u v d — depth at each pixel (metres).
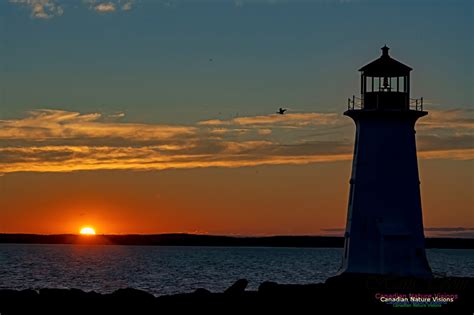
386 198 134.62
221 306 132.75
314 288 133.25
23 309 137.38
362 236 134.50
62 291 142.00
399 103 135.62
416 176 135.50
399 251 133.38
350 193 138.62
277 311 129.50
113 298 138.12
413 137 136.38
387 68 137.00
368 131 135.62
